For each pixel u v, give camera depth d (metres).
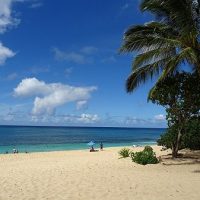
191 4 17.80
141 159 20.41
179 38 17.80
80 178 15.32
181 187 13.16
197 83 20.95
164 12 18.80
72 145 67.94
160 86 21.25
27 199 11.28
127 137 119.19
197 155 24.31
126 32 18.70
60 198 11.38
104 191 12.48
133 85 20.67
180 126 22.58
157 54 18.25
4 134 130.12
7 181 14.77
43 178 15.44
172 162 21.03
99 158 25.14
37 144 72.00
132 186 13.40
